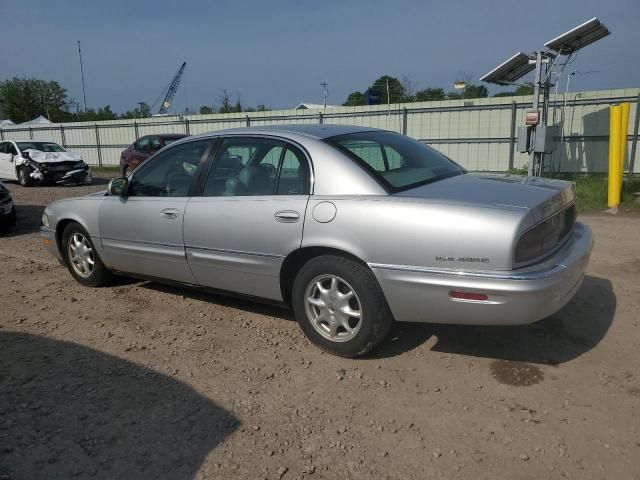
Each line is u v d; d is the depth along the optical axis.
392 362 3.71
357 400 3.24
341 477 2.57
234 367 3.70
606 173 14.42
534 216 3.14
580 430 2.89
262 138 4.12
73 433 2.96
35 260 6.85
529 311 3.08
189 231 4.32
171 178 4.60
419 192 3.50
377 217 3.39
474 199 3.29
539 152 11.73
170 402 3.26
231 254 4.09
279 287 3.95
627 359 3.68
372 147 4.01
